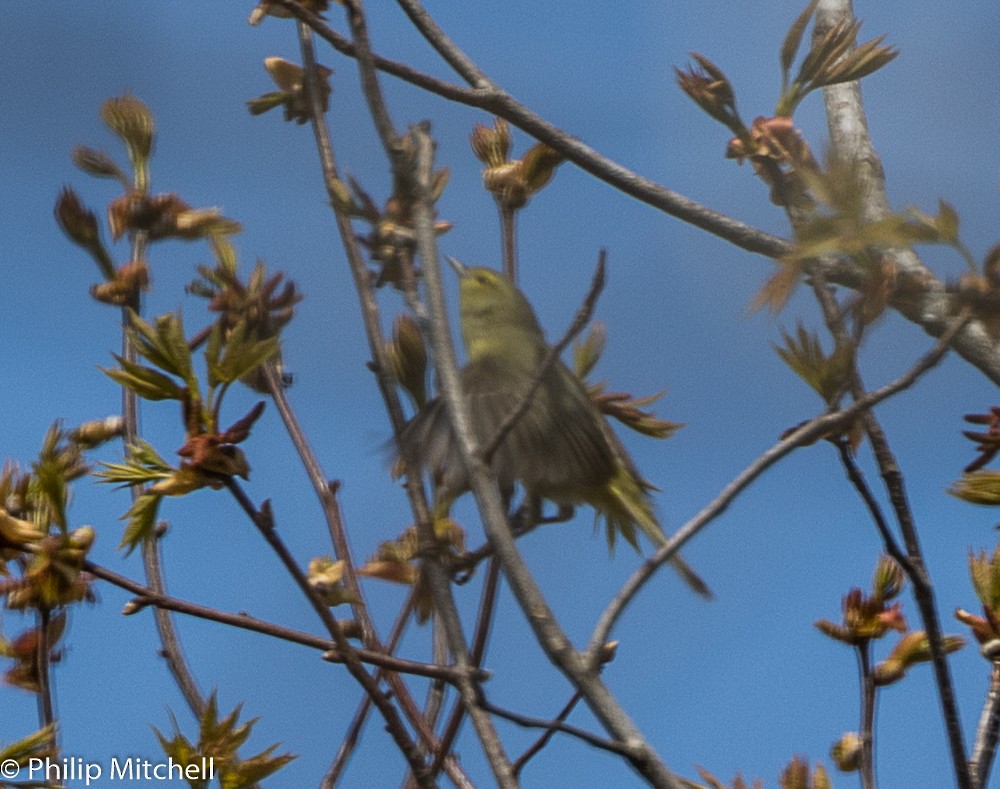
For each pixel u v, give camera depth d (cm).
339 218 728
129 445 662
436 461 698
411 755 604
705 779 719
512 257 821
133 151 772
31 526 655
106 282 746
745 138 692
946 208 547
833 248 539
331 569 657
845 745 721
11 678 689
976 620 694
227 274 764
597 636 557
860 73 716
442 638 768
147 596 631
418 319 662
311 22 753
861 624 726
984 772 659
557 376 851
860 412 569
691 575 812
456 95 800
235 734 677
